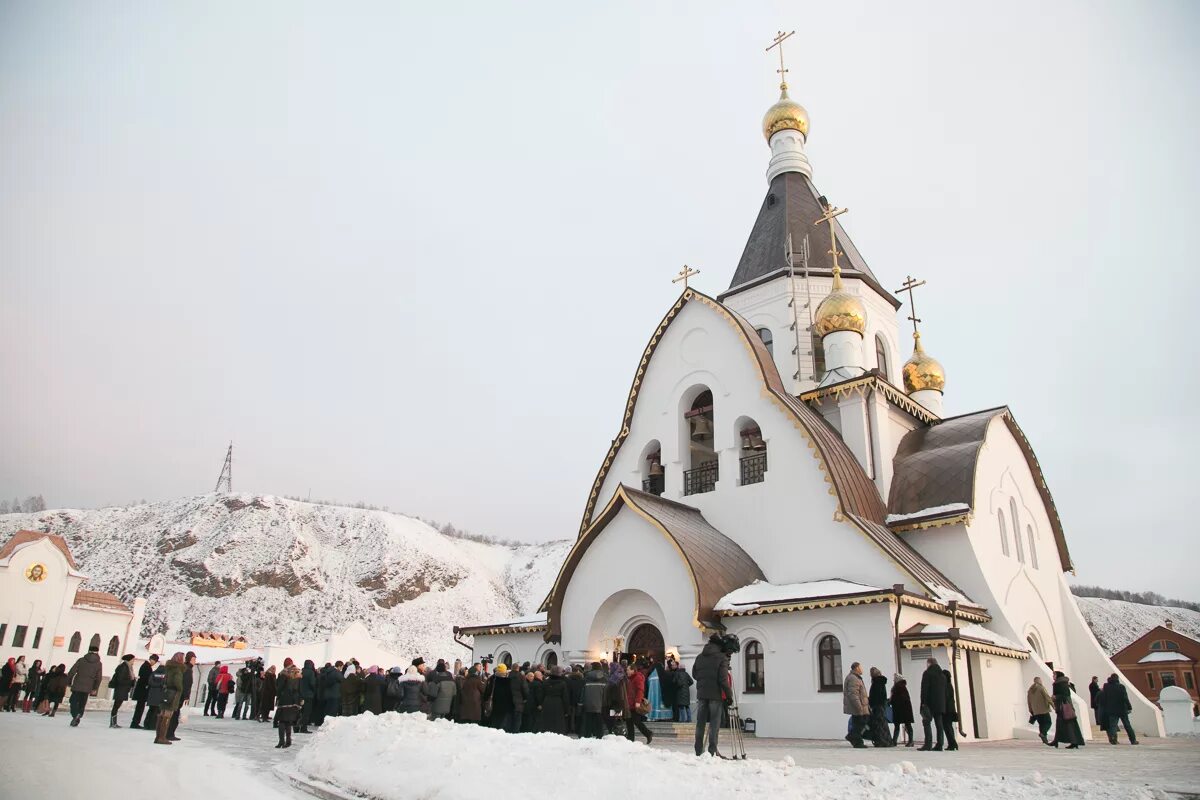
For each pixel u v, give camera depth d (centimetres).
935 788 962
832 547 2383
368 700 1969
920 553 2555
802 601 2159
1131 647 6381
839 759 1439
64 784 946
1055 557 3195
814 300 3312
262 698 2498
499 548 13975
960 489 2545
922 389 3441
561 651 2541
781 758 1445
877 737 1753
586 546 2553
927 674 1694
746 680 2262
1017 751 1675
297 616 9312
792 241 3472
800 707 2139
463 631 3094
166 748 1428
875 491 2603
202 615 8988
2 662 4331
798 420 2531
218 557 9794
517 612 10994
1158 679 5975
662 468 2984
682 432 2877
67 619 4662
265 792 1034
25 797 854
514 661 2938
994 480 2802
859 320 2964
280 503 11250
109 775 1038
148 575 9562
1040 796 938
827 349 2997
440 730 1252
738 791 848
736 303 3475
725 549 2458
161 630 8625
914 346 3519
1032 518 3067
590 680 1638
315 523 11406
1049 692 2347
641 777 898
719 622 2289
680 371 2925
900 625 2080
